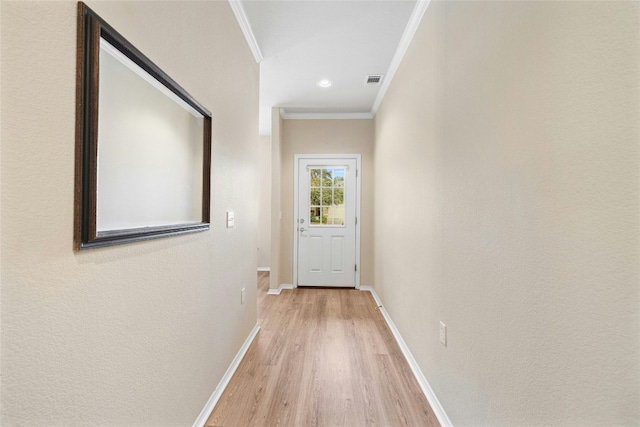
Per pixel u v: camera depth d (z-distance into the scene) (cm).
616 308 63
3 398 58
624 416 62
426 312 180
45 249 65
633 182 60
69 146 70
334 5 197
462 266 134
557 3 78
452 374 143
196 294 142
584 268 70
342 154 421
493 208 109
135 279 97
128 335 93
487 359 113
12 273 59
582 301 71
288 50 253
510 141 99
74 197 72
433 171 170
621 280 62
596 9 67
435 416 157
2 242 58
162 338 113
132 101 94
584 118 70
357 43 242
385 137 321
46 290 66
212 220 161
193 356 139
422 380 184
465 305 131
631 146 60
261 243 555
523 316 92
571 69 73
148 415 104
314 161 425
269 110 411
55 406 68
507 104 100
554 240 79
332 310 329
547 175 82
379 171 358
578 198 72
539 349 85
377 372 200
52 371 68
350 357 220
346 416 157
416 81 206
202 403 149
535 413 87
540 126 84
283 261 427
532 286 88
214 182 163
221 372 175
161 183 111
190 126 134
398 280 254
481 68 118
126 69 90
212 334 162
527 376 90
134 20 94
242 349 219
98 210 80
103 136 81
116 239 85
